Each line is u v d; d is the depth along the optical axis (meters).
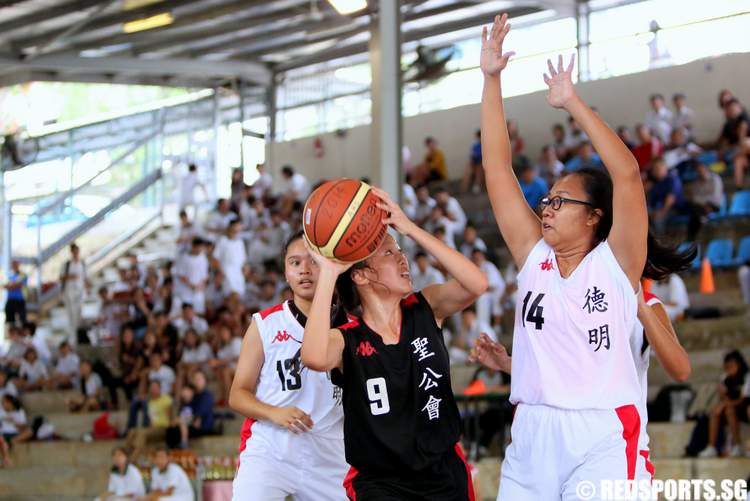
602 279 3.51
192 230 18.23
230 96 23.23
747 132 15.62
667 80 18.30
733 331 13.03
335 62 22.50
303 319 4.99
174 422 13.14
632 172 3.46
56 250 20.86
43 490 14.54
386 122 10.67
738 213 14.55
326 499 5.09
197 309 16.80
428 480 3.82
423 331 3.87
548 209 3.61
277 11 19.38
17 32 19.12
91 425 15.54
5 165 21.02
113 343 17.67
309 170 22.55
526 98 19.83
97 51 21.03
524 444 3.58
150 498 11.48
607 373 3.49
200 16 19.12
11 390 16.08
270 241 18.19
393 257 3.85
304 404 5.00
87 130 22.55
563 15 19.64
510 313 14.43
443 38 21.20
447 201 16.23
